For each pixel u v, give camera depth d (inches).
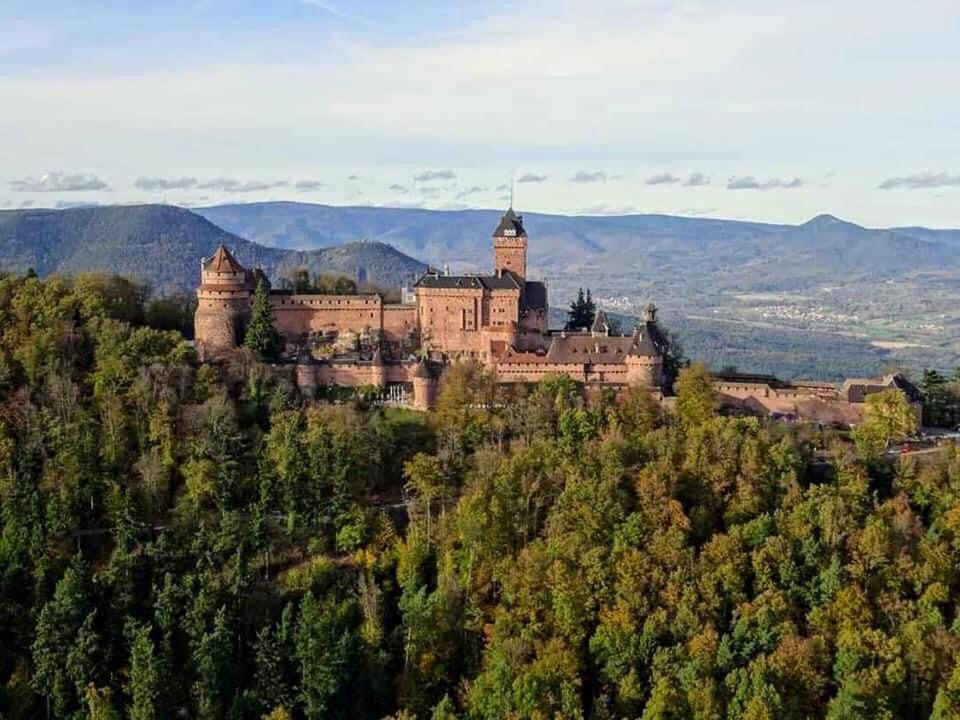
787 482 7440.9
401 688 6363.2
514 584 6668.3
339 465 7628.0
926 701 5915.4
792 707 5772.6
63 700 6225.4
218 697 6205.7
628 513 7175.2
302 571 7057.1
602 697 5900.6
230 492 7746.1
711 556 6737.2
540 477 7519.7
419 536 7258.9
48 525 7096.5
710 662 6003.9
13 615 6643.7
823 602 6496.1
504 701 5885.8
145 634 6225.4
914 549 6865.2
